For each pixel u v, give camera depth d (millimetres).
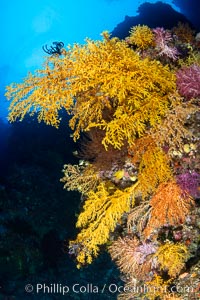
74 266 6719
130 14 10750
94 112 3863
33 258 6641
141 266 4172
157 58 4539
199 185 3730
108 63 3600
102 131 4293
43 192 8227
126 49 3746
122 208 4109
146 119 3646
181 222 3957
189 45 4586
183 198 3709
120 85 3523
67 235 7391
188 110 3596
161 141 3736
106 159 4414
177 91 3824
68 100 3689
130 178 4332
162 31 4621
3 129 11047
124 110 3705
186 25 5008
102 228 4109
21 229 7039
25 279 6355
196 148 3752
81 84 3738
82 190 4871
